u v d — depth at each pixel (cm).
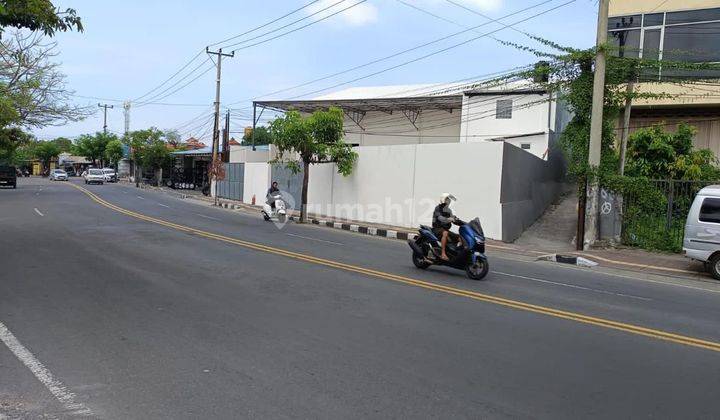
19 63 2719
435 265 1137
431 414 417
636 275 1233
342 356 547
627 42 2206
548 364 540
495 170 1734
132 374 489
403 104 3341
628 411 434
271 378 485
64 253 1151
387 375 497
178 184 5388
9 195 3412
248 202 3328
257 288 856
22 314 675
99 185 5531
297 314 704
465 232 1023
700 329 707
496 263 1284
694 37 2089
